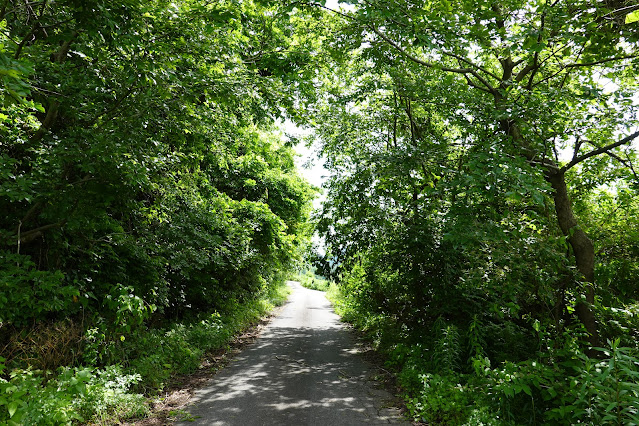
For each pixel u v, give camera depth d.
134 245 7.52
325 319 15.55
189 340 8.62
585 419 3.84
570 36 5.53
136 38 4.33
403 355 7.70
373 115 11.58
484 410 4.65
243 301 15.67
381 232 8.93
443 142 7.57
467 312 7.23
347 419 5.02
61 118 6.46
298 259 21.84
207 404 5.43
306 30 10.01
